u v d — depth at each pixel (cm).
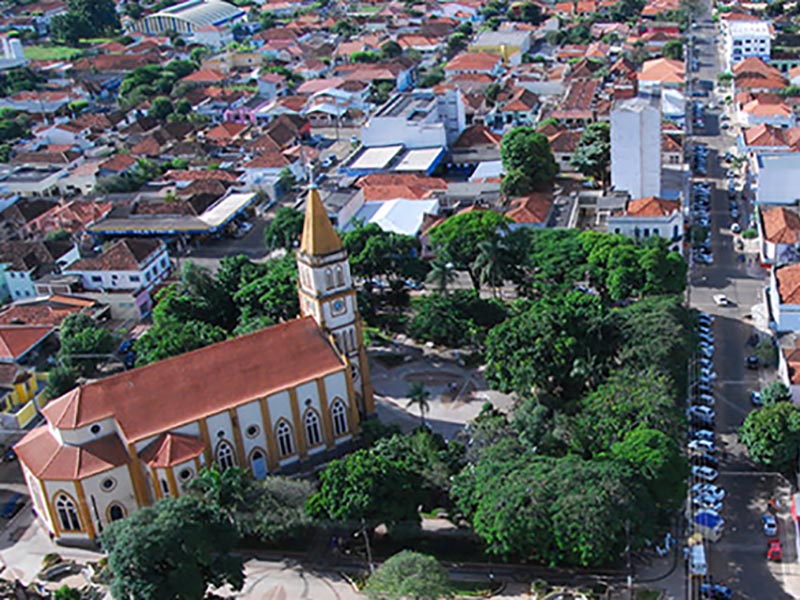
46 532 14850
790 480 15038
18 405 17800
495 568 13538
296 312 19162
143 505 14462
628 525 12794
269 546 14275
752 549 13688
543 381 16438
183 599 12100
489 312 19600
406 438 15238
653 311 17338
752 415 15238
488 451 14400
